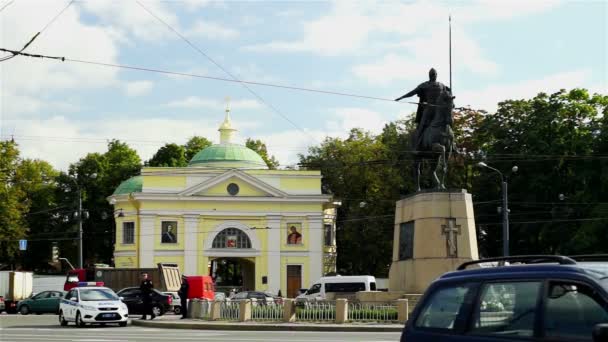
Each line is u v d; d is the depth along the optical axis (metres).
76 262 101.50
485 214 66.88
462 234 33.75
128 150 107.25
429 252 33.59
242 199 78.88
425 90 35.56
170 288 65.31
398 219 36.38
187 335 28.64
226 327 33.44
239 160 83.69
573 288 8.54
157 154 107.88
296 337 26.78
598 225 56.91
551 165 63.78
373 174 81.56
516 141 65.94
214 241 78.62
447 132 35.06
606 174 58.94
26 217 97.62
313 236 79.44
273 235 79.00
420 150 35.50
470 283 9.46
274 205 79.38
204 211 78.62
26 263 101.81
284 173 80.25
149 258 77.50
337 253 84.31
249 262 81.81
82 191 99.50
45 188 101.19
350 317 33.44
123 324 37.44
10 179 83.50
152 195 77.81
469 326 9.23
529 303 8.80
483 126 69.25
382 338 25.97
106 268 64.88
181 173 79.19
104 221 101.25
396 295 34.44
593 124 63.56
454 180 70.94
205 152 84.94
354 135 87.06
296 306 34.69
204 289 55.78
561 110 64.31
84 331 32.53
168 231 78.31
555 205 63.47
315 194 79.56
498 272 9.27
